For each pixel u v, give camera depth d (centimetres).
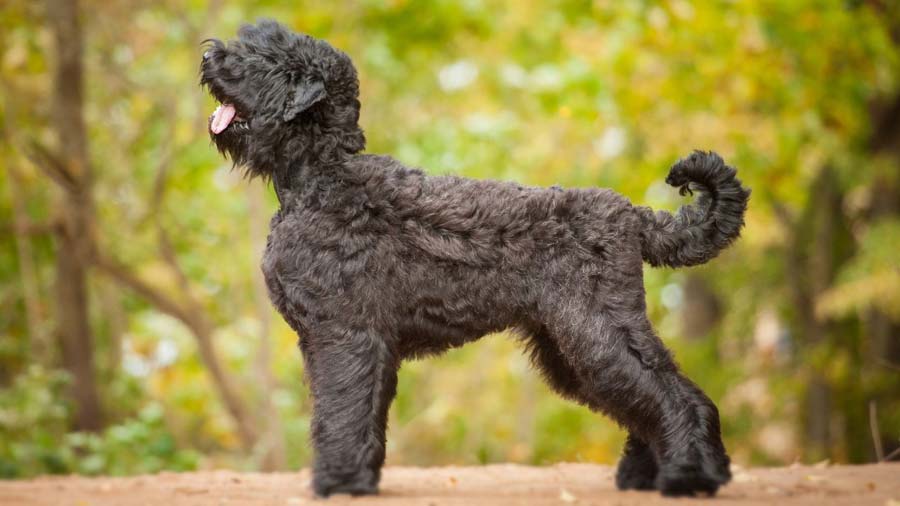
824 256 1967
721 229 622
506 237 605
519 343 667
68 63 1480
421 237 606
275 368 1917
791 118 1811
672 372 596
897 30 1883
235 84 621
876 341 1847
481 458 1092
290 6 1777
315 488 602
